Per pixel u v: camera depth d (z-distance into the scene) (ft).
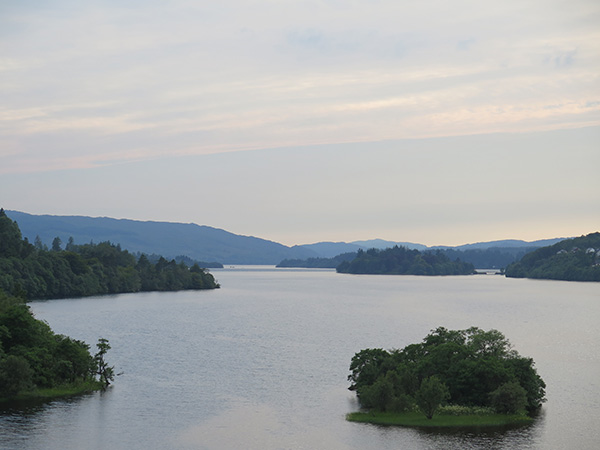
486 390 351.87
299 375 451.94
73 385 401.08
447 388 339.16
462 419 328.49
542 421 332.39
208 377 442.91
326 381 433.07
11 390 366.63
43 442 295.89
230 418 340.80
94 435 307.99
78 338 615.57
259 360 508.94
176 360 506.07
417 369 364.79
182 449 291.79
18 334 402.31
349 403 374.02
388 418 335.26
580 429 318.24
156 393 393.91
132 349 557.33
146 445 296.10
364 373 384.68
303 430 319.88
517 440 301.22
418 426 321.73
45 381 389.80
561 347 577.02
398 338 637.30
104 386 408.46
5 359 371.56
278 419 339.57
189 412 351.87
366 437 307.17
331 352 549.95
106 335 643.45
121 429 318.24
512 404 338.75
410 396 352.28
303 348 571.28
